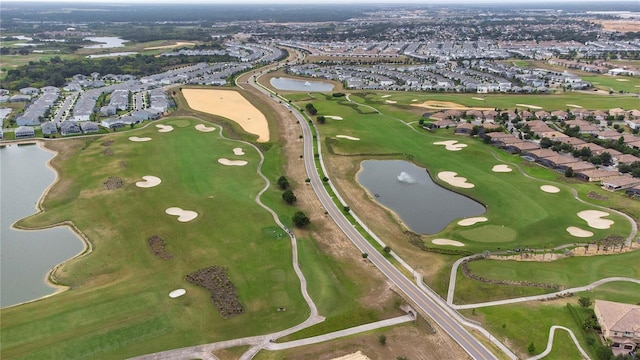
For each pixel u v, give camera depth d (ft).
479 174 463.83
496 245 331.36
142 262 305.12
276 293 274.57
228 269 297.94
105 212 373.20
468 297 270.87
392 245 332.60
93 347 230.48
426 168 485.56
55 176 456.04
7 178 449.89
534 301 265.34
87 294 271.90
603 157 485.56
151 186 421.18
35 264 307.58
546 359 220.64
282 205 391.86
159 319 250.78
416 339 236.22
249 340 237.04
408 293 275.59
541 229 352.49
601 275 290.76
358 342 233.55
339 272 297.12
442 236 347.56
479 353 226.17
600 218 368.48
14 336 237.04
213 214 370.94
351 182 449.89
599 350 218.38
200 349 230.68
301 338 237.86
